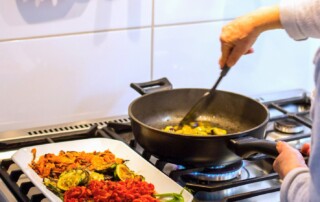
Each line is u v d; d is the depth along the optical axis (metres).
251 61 1.64
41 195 1.05
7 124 1.38
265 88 1.69
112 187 1.02
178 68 1.54
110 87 1.46
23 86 1.36
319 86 0.81
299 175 0.88
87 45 1.40
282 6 1.02
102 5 1.38
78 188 1.03
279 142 1.00
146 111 1.31
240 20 1.12
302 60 1.72
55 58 1.38
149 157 1.21
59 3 1.34
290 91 1.65
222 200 1.04
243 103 1.30
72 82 1.41
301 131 1.39
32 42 1.34
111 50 1.43
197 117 1.33
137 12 1.43
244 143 1.05
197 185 1.07
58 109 1.42
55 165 1.12
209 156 1.09
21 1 1.30
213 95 1.33
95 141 1.23
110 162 1.14
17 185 1.09
